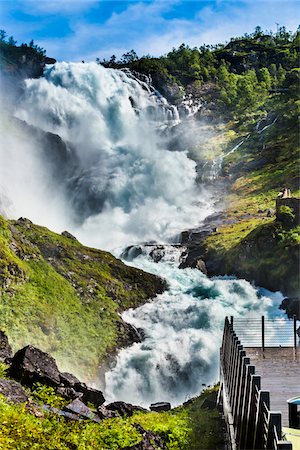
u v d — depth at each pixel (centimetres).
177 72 16962
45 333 4350
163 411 2645
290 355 2350
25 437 1352
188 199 10512
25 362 1983
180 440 1938
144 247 7700
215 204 9938
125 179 10800
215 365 5044
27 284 4684
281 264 6347
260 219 8281
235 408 1691
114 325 5034
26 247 5225
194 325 5588
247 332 3394
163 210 10081
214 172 10988
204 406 2539
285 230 6662
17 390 1669
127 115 13700
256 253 6638
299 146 10731
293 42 19688
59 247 5722
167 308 5688
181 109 14812
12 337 4056
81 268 5612
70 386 2075
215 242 7462
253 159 11019
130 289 5825
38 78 14288
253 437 1248
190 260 7369
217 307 5797
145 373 4738
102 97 13725
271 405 1698
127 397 4578
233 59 18712
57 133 12838
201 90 16150
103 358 4631
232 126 13400
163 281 6247
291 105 12262
